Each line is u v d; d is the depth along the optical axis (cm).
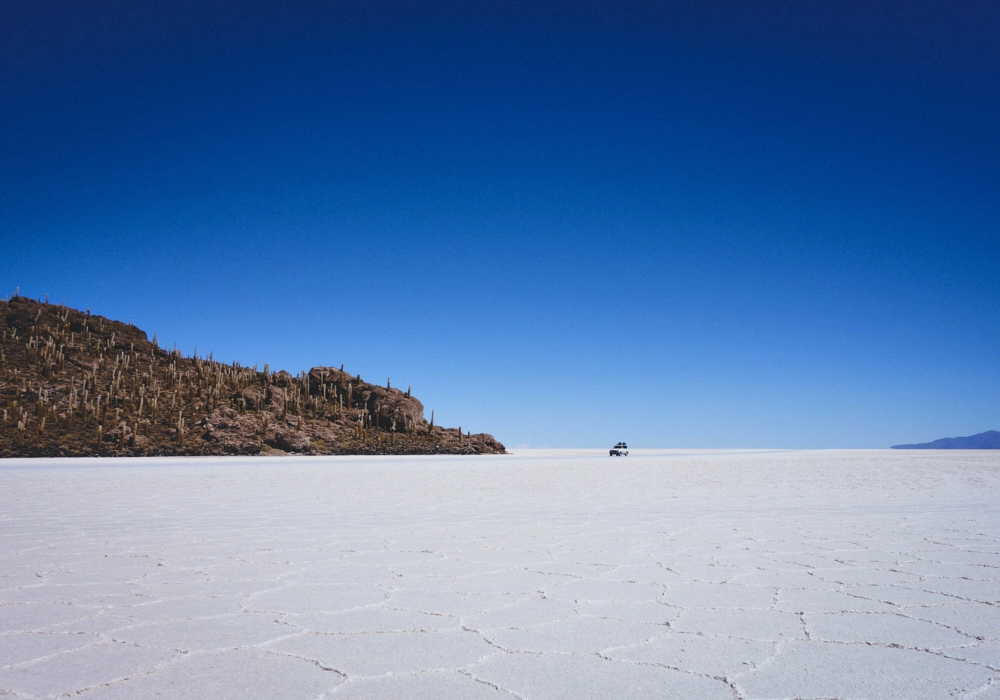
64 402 4456
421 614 385
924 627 354
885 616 377
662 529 747
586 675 283
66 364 5025
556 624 362
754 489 1401
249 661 303
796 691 263
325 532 725
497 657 307
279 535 702
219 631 351
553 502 1095
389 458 4453
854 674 283
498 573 502
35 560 556
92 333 5762
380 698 257
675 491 1344
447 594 434
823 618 373
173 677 282
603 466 2939
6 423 3906
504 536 695
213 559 561
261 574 499
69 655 312
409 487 1471
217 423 4622
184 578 485
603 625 360
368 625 361
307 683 274
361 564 538
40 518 853
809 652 312
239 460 3612
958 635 339
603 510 963
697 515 890
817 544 634
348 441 5312
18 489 1355
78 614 386
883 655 308
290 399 5681
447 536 695
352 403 6119
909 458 4156
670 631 348
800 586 454
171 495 1219
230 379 5647
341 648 322
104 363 5244
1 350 4853
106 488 1390
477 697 257
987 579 475
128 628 357
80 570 514
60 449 3809
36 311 5591
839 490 1355
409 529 751
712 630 350
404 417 6119
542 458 4909
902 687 267
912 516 867
